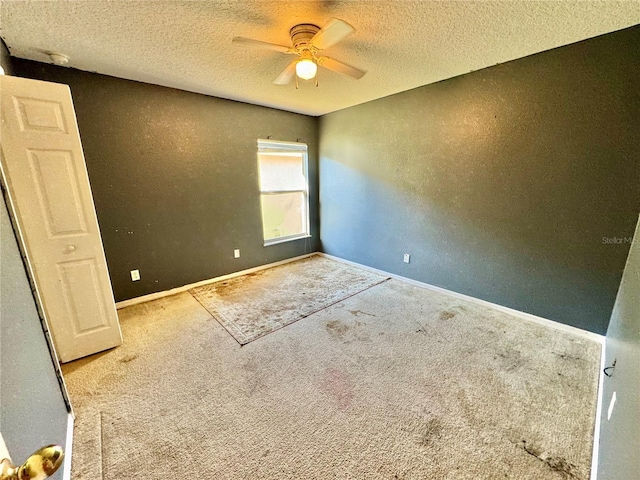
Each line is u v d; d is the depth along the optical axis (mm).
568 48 2088
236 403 1677
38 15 1617
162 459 1345
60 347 2008
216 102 3340
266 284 3561
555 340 2268
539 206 2412
